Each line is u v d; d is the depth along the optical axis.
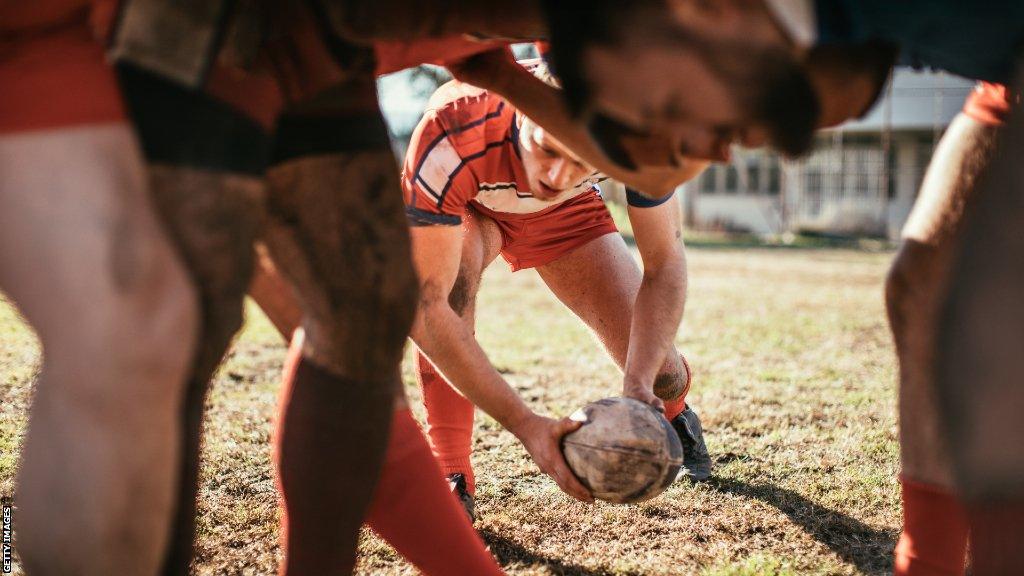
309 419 1.45
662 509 2.56
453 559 1.65
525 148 1.89
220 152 1.14
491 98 2.08
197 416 1.34
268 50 1.25
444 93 2.14
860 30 1.15
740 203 26.31
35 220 1.02
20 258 1.03
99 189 1.03
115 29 1.06
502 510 2.54
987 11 1.14
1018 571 0.98
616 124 1.25
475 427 3.42
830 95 1.23
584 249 2.71
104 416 1.02
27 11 1.06
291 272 1.47
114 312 1.01
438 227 1.96
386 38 1.27
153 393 1.05
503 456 3.06
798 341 5.69
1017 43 1.17
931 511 1.64
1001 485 0.98
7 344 4.51
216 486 2.65
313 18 1.26
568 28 1.16
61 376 1.02
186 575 1.45
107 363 1.01
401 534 1.65
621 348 2.71
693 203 25.64
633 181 1.47
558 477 1.89
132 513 1.05
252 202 1.20
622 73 1.14
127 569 1.07
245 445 3.06
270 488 2.65
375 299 1.44
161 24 1.08
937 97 23.75
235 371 4.27
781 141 1.16
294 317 1.78
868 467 2.96
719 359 4.99
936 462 1.63
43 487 1.03
